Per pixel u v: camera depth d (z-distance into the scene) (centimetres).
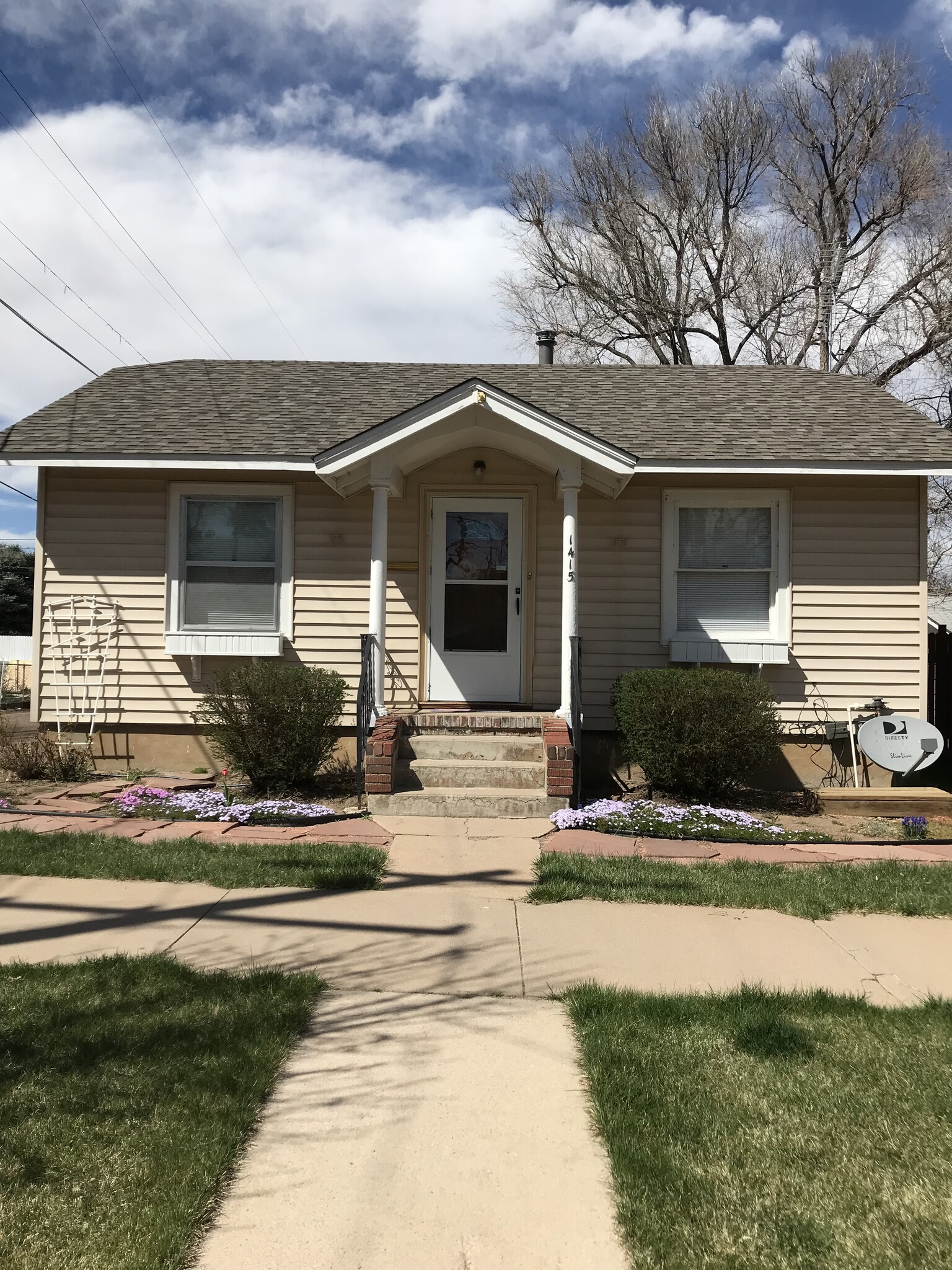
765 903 591
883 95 2408
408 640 1006
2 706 1834
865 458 931
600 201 2580
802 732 986
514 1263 270
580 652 843
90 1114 331
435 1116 345
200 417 1017
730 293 2556
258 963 482
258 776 874
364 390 1115
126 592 995
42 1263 258
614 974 481
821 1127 336
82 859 639
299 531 1002
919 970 493
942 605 2464
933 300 2339
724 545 1002
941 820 859
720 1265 265
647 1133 330
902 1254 270
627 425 1013
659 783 882
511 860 680
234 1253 271
